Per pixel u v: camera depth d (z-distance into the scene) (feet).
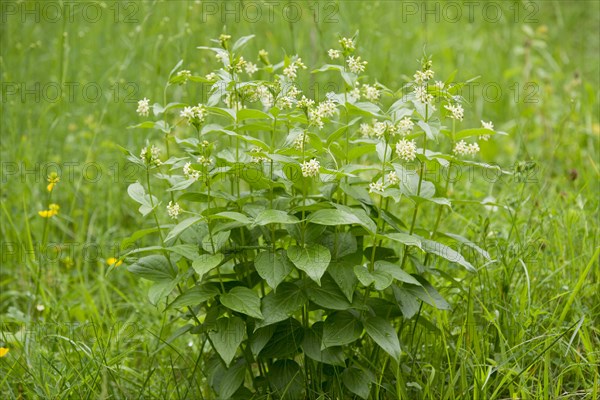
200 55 14.32
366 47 14.49
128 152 7.30
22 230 11.96
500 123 15.79
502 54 17.75
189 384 8.29
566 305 8.20
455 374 8.11
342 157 7.62
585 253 9.71
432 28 19.51
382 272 7.20
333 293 7.29
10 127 13.03
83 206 13.10
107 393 8.23
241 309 6.96
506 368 7.64
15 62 15.75
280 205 7.62
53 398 8.00
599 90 15.99
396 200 6.98
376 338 7.09
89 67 15.83
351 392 7.94
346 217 6.72
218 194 7.48
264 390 8.00
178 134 13.82
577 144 13.60
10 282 11.30
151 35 15.12
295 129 7.47
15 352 9.34
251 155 7.37
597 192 11.20
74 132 14.78
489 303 8.81
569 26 20.20
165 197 12.22
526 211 10.99
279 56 15.01
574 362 8.25
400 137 8.70
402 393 7.52
